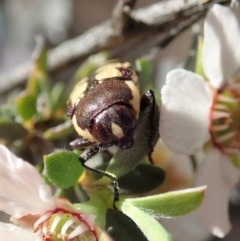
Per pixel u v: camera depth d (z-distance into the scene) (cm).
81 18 10
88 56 6
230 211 7
